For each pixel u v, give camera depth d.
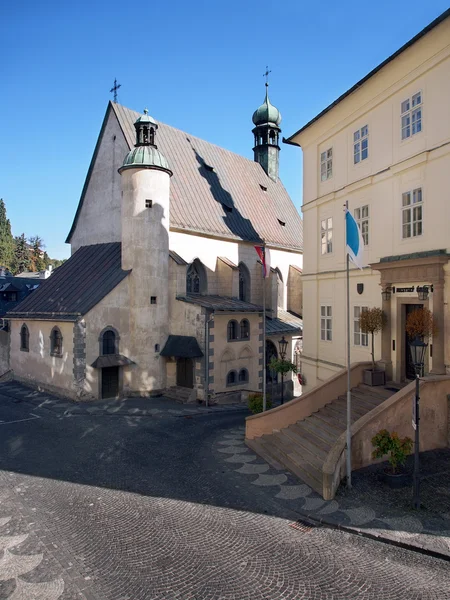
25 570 9.06
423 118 16.95
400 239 18.06
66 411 23.70
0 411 23.75
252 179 42.88
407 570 9.02
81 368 25.67
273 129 46.44
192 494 12.99
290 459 15.12
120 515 11.60
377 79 18.70
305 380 24.03
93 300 26.41
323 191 23.11
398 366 18.31
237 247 35.25
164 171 28.50
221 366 28.34
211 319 27.64
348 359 13.30
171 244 30.20
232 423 22.38
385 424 14.29
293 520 11.29
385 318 18.61
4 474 14.61
